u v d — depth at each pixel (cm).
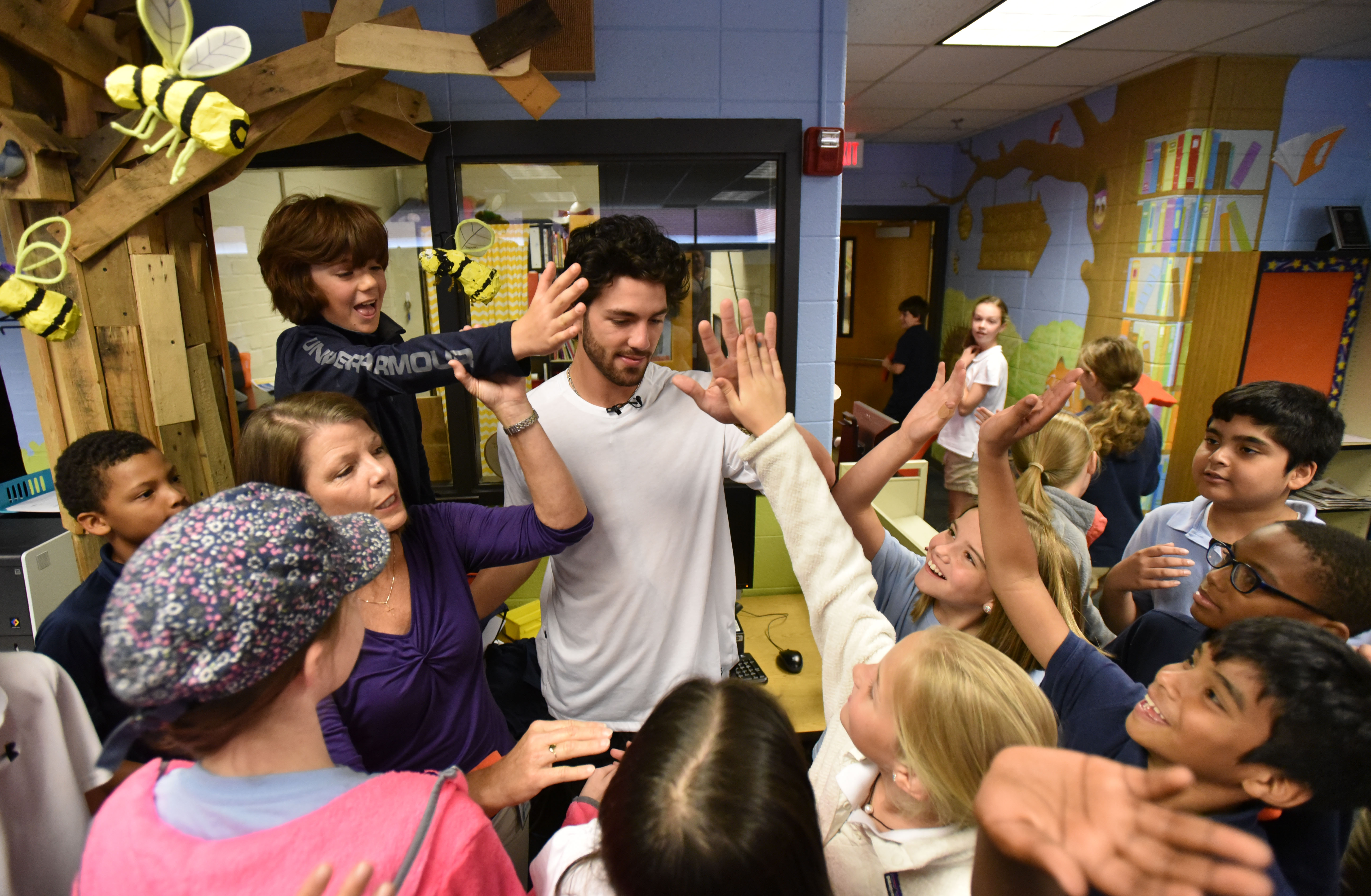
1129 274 379
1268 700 66
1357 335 336
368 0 140
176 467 149
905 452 126
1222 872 36
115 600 49
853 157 274
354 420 94
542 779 86
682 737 58
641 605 134
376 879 52
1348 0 258
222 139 100
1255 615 98
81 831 101
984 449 100
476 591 139
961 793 68
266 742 56
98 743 105
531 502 138
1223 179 342
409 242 220
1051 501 146
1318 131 342
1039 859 39
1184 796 38
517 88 152
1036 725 68
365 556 65
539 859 80
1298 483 141
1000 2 258
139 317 143
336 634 59
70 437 143
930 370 503
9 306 119
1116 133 382
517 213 216
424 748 100
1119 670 93
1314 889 75
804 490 96
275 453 91
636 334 118
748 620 224
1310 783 65
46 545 190
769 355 98
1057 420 173
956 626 125
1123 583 144
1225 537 150
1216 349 339
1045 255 449
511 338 102
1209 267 339
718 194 220
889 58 329
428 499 152
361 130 189
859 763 83
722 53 206
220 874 51
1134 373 234
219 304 172
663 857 53
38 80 131
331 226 117
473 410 226
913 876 73
